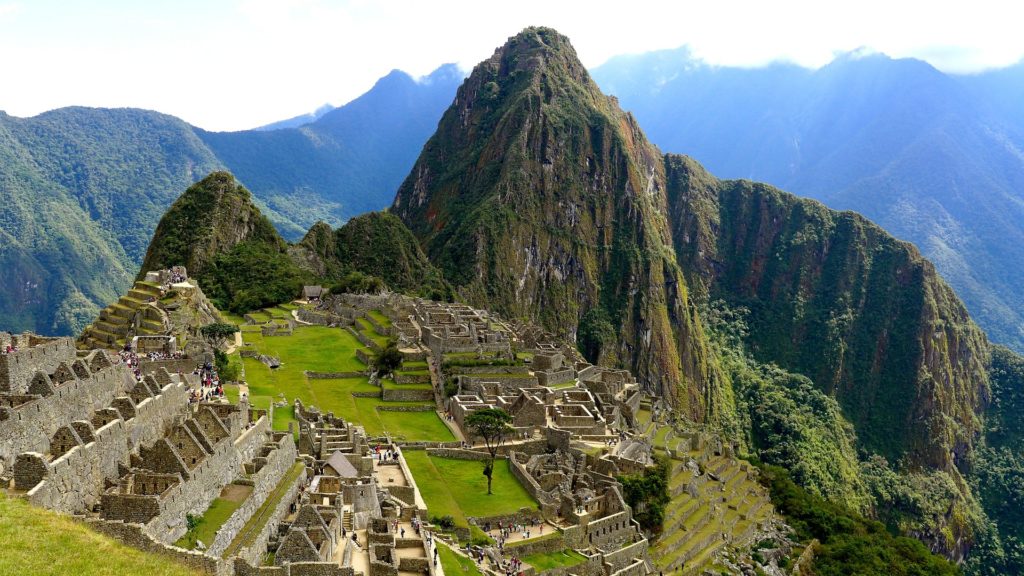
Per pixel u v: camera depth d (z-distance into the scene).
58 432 47.97
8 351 54.53
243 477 60.62
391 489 78.81
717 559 109.06
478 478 96.50
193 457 55.72
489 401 119.25
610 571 87.69
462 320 176.00
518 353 147.12
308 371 127.94
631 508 99.88
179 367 83.81
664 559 99.31
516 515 87.19
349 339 155.62
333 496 63.56
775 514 145.88
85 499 47.88
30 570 38.22
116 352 89.06
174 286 139.75
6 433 44.97
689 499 116.94
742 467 160.75
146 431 57.81
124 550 43.28
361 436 89.56
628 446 114.69
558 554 85.00
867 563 133.38
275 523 58.88
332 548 55.88
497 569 73.69
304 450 76.81
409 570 59.97
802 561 129.00
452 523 78.44
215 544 50.47
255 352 127.88
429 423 113.75
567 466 102.75
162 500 48.06
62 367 54.34
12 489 43.88
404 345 143.50
